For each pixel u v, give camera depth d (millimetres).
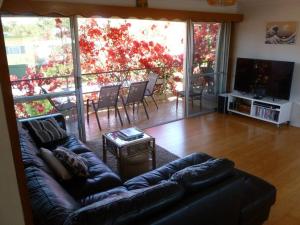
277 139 4254
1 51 627
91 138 4355
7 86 646
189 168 1807
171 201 1503
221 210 1755
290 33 4711
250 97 5184
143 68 6445
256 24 5211
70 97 4082
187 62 5125
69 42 3854
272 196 2201
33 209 1560
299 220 2420
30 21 3574
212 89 5750
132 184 2332
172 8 4551
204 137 4359
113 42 6156
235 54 5727
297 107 4785
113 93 4773
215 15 4980
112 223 1285
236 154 3752
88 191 2211
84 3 3621
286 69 4656
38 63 3781
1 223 696
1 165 660
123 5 4016
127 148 3031
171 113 5668
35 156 2348
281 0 4691
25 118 3471
